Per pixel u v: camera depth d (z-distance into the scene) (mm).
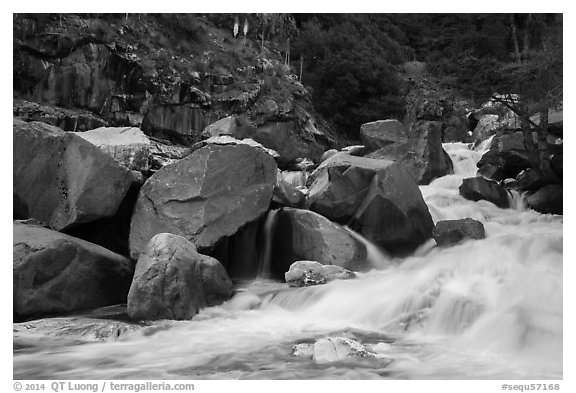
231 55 23156
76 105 16625
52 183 9820
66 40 16375
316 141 24094
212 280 8789
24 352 6637
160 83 18562
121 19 19078
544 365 6008
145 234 9977
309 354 6363
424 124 16844
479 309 7145
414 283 8422
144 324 7750
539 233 10398
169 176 10430
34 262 8125
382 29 36500
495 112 25406
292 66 27969
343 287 8773
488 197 14062
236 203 10383
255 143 13914
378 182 11547
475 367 5941
